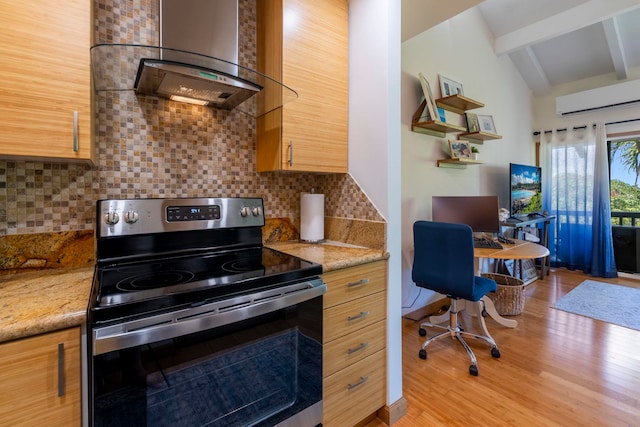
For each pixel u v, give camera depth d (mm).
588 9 3279
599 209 4215
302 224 1846
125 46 990
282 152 1507
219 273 1131
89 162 1155
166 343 881
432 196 3102
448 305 3275
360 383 1463
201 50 1313
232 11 1392
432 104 2883
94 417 776
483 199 2926
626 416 1604
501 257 2375
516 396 1771
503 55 4195
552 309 3082
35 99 901
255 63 1714
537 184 4355
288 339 1158
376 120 1600
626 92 3973
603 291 3598
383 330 1569
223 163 1636
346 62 1725
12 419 700
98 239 1212
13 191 1138
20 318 723
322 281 1245
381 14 1557
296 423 1189
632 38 3734
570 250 4551
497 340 2449
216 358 980
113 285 984
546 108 4879
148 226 1303
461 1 1988
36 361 725
